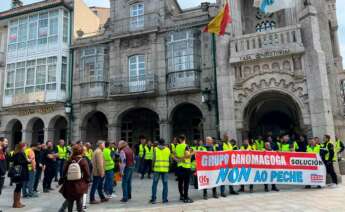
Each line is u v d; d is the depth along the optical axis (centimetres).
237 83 1429
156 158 903
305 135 1277
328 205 768
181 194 907
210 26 1504
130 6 2052
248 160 1021
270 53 1367
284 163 1049
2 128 2234
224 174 973
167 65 1875
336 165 1215
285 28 1374
